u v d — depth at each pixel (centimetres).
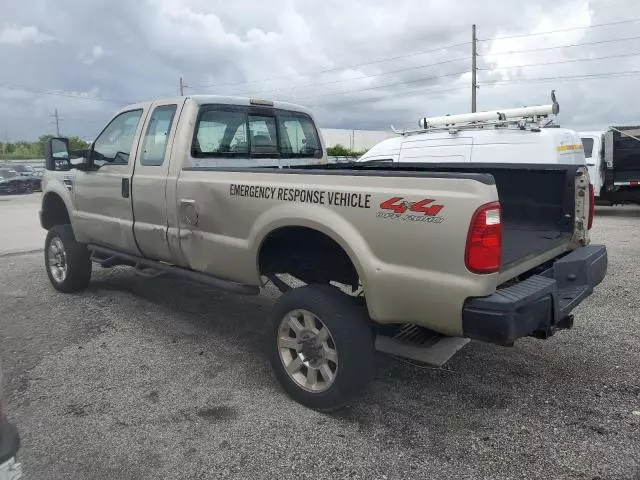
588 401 362
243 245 384
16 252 937
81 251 598
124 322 525
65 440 318
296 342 358
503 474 286
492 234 278
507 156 895
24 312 557
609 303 578
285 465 295
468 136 935
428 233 290
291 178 354
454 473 287
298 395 357
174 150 444
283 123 544
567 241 413
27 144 7012
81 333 495
